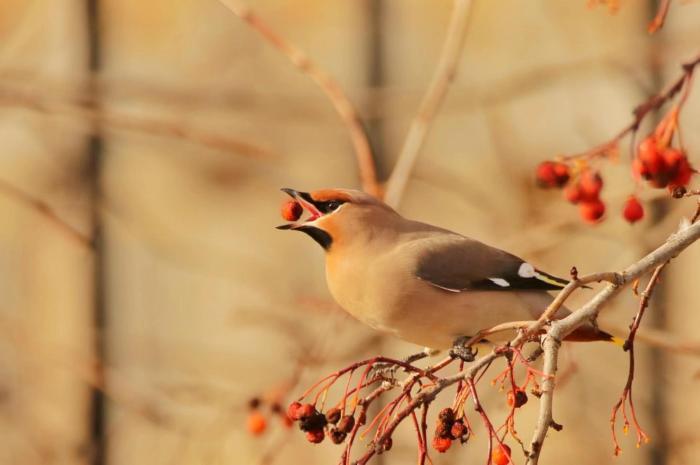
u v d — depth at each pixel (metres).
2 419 14.59
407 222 8.16
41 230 16.75
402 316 7.88
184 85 14.30
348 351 11.19
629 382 5.86
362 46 17.36
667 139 6.87
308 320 12.16
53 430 14.91
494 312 7.79
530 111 15.26
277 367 14.46
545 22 17.16
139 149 17.36
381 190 9.48
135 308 17.80
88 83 13.17
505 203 14.12
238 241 18.44
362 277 7.91
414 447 12.13
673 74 12.95
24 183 16.47
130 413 14.41
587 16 16.12
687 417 13.07
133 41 17.94
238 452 12.83
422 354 8.11
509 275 7.88
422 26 18.16
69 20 15.62
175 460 12.59
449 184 14.38
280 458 13.50
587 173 7.37
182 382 14.27
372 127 15.72
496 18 17.39
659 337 8.91
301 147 16.66
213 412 13.09
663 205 11.84
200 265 17.33
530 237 11.40
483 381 13.23
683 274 14.95
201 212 18.44
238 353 14.80
